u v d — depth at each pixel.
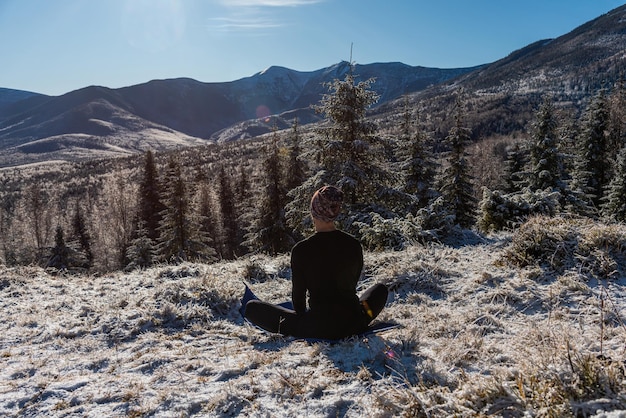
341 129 14.80
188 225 30.06
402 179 15.82
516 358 2.55
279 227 26.19
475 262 5.48
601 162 27.98
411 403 2.09
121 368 3.20
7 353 3.67
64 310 4.92
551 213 10.00
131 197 57.94
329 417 2.20
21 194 99.75
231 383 2.66
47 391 2.79
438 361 2.70
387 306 4.43
